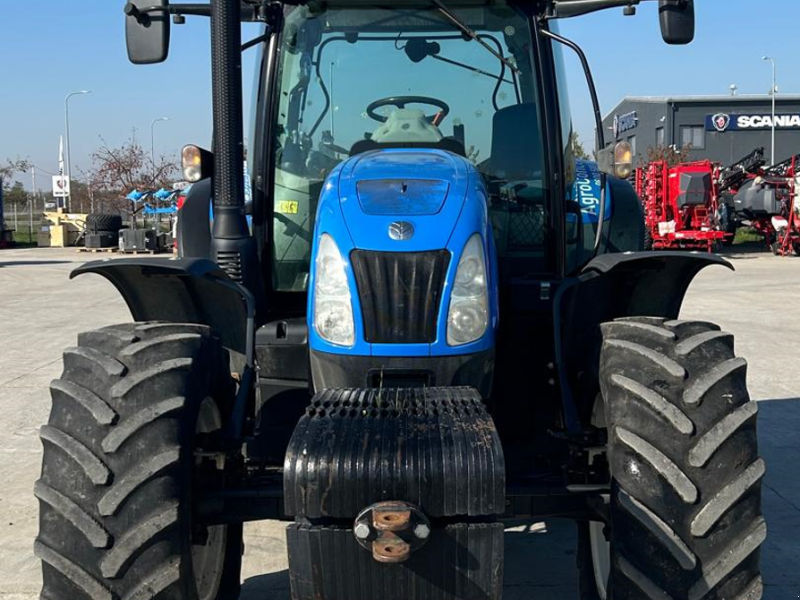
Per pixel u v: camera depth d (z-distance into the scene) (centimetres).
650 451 243
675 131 4453
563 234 367
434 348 279
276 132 370
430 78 373
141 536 235
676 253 281
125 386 251
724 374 254
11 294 1484
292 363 319
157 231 2872
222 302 317
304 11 370
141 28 331
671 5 343
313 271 293
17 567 386
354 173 308
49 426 251
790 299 1292
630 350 264
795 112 4359
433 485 228
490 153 374
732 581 239
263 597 362
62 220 3272
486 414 249
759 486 247
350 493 229
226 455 285
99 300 1374
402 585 233
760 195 2306
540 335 336
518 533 433
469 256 285
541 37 368
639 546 240
